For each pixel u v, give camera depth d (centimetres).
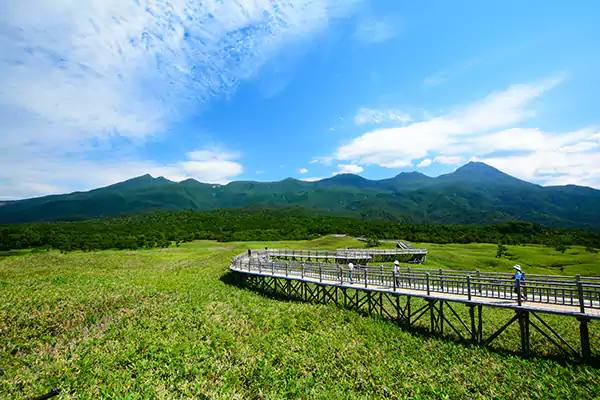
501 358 1719
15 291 3047
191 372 1620
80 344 1928
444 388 1452
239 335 2106
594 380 1414
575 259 5959
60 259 6072
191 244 10150
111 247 9350
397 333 2106
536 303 1805
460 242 9419
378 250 6112
